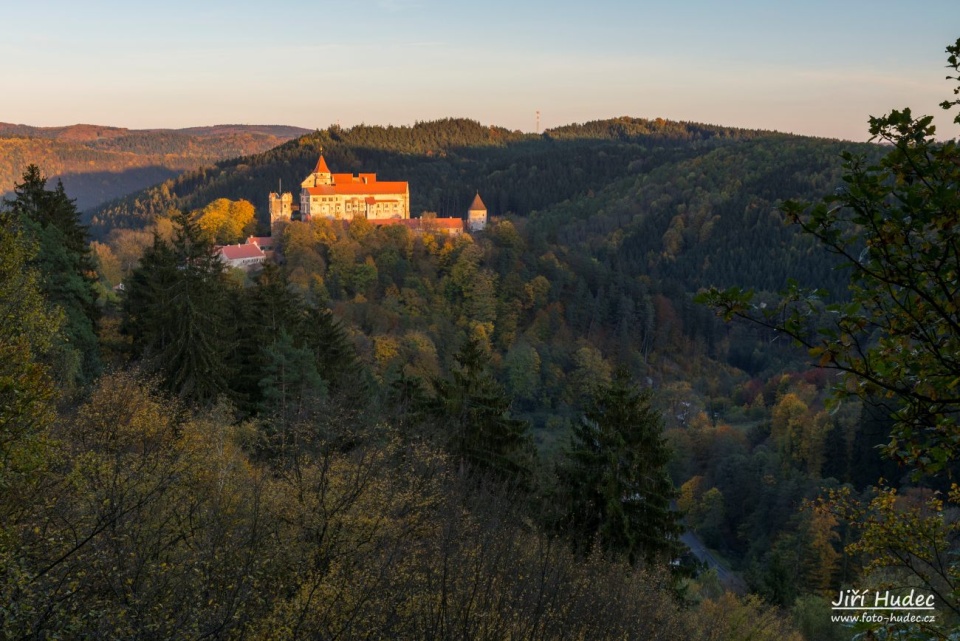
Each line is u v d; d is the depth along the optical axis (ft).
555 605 43.14
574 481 77.10
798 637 100.48
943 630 22.15
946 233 16.06
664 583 69.36
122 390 57.26
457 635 35.32
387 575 38.58
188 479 43.50
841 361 18.20
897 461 18.63
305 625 34.32
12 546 27.50
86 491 34.71
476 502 64.59
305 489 48.03
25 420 33.32
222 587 33.68
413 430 75.46
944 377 17.13
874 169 16.88
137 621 27.84
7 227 50.80
